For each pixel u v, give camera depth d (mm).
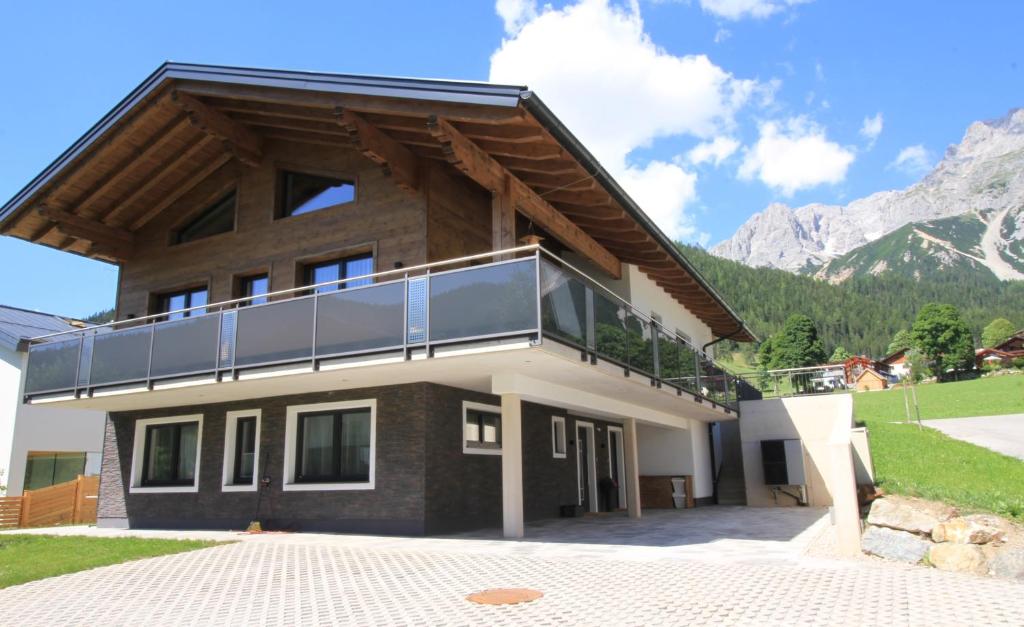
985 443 20984
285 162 13492
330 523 11617
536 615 5688
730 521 13547
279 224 13289
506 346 8781
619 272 15844
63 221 14078
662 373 13352
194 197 14758
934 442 21016
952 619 5395
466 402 12125
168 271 14656
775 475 18750
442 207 12016
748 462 19547
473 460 12156
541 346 8594
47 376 13531
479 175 10320
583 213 12875
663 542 10023
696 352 16141
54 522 17547
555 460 14938
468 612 5844
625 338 11641
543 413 14609
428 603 6211
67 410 21547
